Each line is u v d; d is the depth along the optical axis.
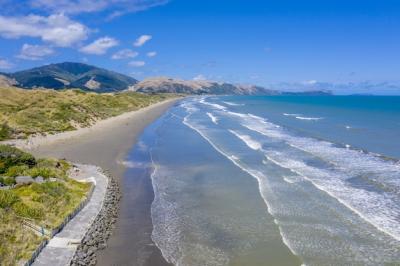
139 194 29.45
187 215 24.98
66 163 34.81
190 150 46.50
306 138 53.84
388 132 59.81
